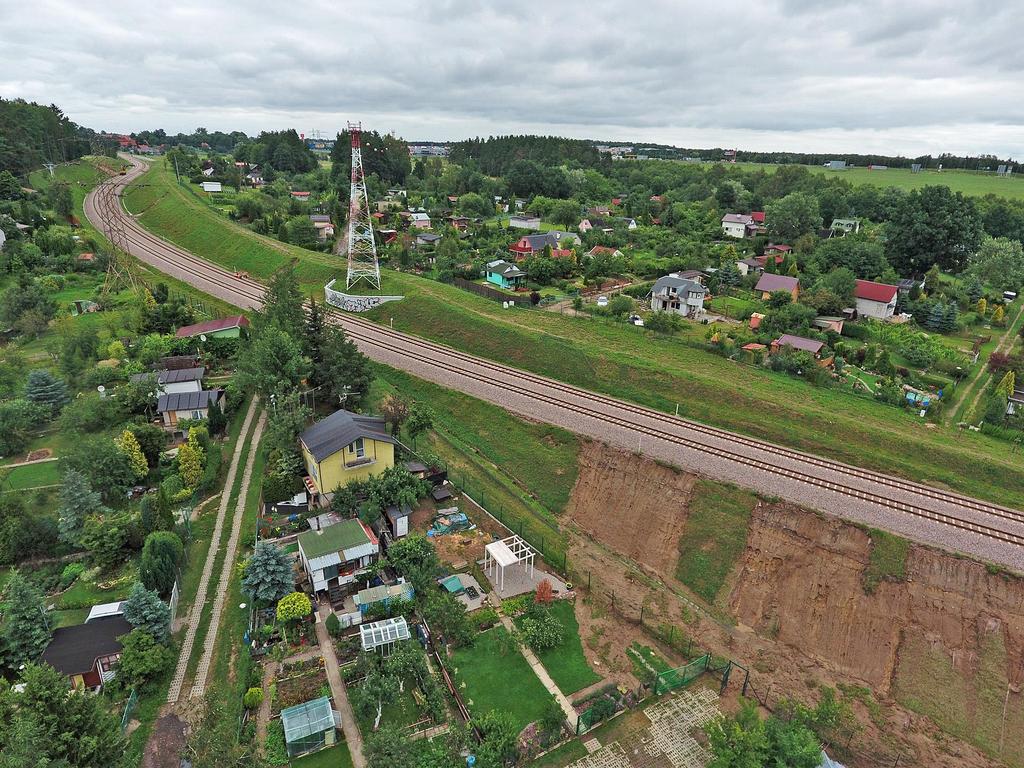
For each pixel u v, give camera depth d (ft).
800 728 92.79
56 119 604.90
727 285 335.06
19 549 127.44
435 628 117.29
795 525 138.72
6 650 100.68
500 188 630.33
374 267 313.94
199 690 102.01
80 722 79.41
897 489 150.00
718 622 131.03
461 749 94.53
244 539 136.46
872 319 286.87
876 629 122.21
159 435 162.91
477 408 198.70
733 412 189.26
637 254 404.16
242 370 192.75
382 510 145.18
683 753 99.96
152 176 562.25
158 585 116.78
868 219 501.97
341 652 110.73
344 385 184.65
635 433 176.65
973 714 110.42
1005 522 137.69
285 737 93.40
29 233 366.84
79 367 205.57
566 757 97.91
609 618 128.57
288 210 471.62
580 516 162.30
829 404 195.52
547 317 267.39
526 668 113.80
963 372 229.04
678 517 150.71
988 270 346.74
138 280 303.07
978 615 118.83
